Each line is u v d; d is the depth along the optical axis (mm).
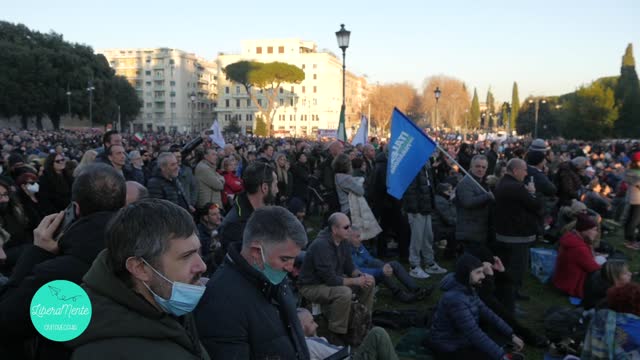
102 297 1585
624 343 3562
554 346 4871
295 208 7125
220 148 15727
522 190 5473
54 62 58500
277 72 73125
